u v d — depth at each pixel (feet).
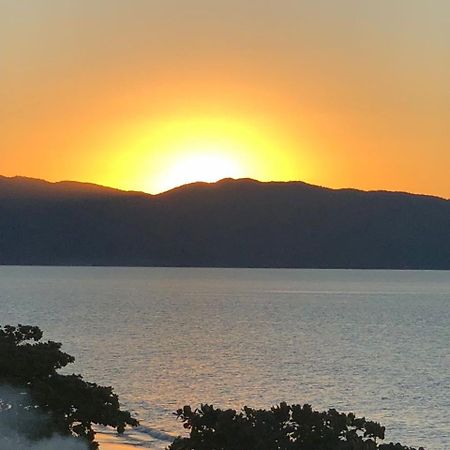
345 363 369.91
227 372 335.26
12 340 132.77
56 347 129.59
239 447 96.53
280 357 387.96
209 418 98.89
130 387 293.23
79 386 122.62
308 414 96.89
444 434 226.17
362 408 263.08
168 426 224.12
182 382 306.96
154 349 410.52
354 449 93.15
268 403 268.82
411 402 273.95
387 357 395.34
